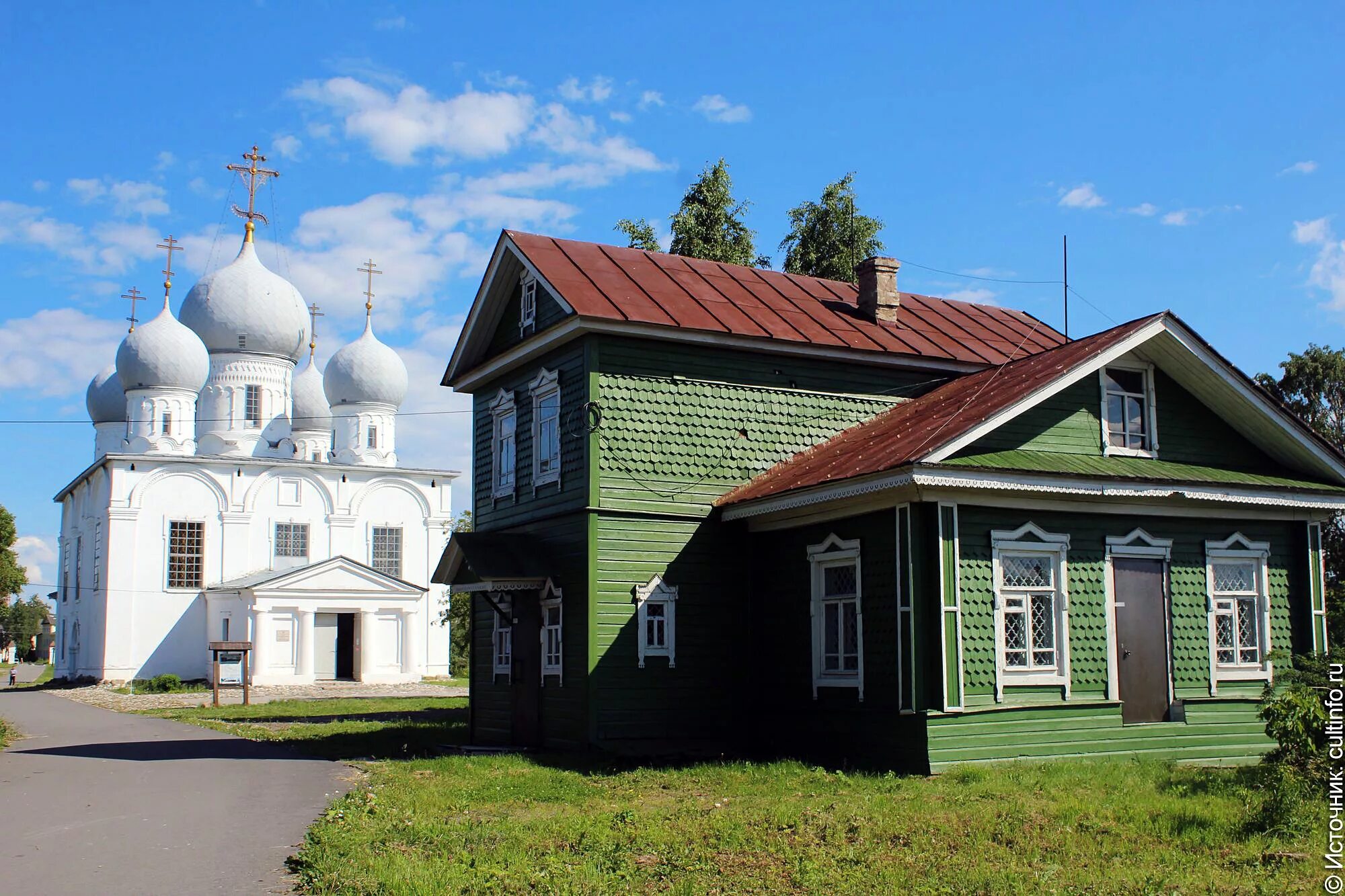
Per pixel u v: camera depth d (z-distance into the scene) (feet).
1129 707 59.47
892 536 57.26
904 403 73.72
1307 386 128.06
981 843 36.76
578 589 66.44
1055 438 60.29
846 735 59.57
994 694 55.77
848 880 32.48
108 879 33.73
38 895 31.86
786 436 71.46
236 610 171.42
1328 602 74.18
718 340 69.05
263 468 183.93
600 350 67.15
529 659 72.02
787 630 65.46
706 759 62.59
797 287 80.94
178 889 32.40
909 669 54.70
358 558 189.47
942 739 53.72
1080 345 62.54
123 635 172.55
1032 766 54.13
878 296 77.82
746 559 69.41
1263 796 40.04
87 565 186.60
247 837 39.86
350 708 112.27
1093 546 59.77
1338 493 63.82
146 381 195.42
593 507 65.72
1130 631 60.23
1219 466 65.10
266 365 205.26
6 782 54.90
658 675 66.28
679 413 68.69
